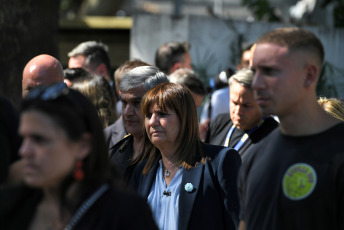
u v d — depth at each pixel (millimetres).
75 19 18219
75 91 4203
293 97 4496
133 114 7305
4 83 11812
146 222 4027
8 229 4172
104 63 11172
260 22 16109
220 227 6121
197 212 6129
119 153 7426
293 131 4609
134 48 15836
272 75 4500
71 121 3914
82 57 11000
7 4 11820
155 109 6461
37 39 12633
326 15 19250
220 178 6211
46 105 3881
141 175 6773
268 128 7594
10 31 11891
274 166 4652
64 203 4012
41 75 7559
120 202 3988
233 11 32562
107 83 8703
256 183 4754
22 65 12188
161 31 15703
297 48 4465
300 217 4402
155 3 38531
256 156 4898
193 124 6535
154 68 7531
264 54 4516
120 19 18250
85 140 4066
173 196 6320
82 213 3957
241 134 7809
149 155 6898
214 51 15781
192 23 15641
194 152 6461
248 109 7527
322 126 4555
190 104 6543
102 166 4180
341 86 16219
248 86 7457
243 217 5082
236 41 15883
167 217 6301
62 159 3900
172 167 6500
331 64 16594
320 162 4398
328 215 4348
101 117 8297
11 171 4730
